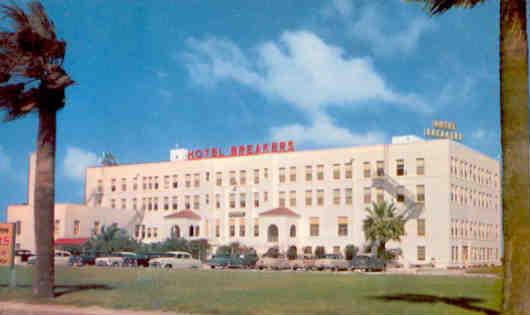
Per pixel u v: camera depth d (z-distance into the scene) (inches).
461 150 3489.2
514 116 802.8
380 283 1726.1
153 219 4382.4
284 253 3454.7
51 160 1215.6
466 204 3503.9
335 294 1299.2
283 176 3878.0
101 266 2989.7
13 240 1411.2
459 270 2935.5
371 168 3548.2
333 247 3612.2
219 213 4097.0
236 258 3058.6
